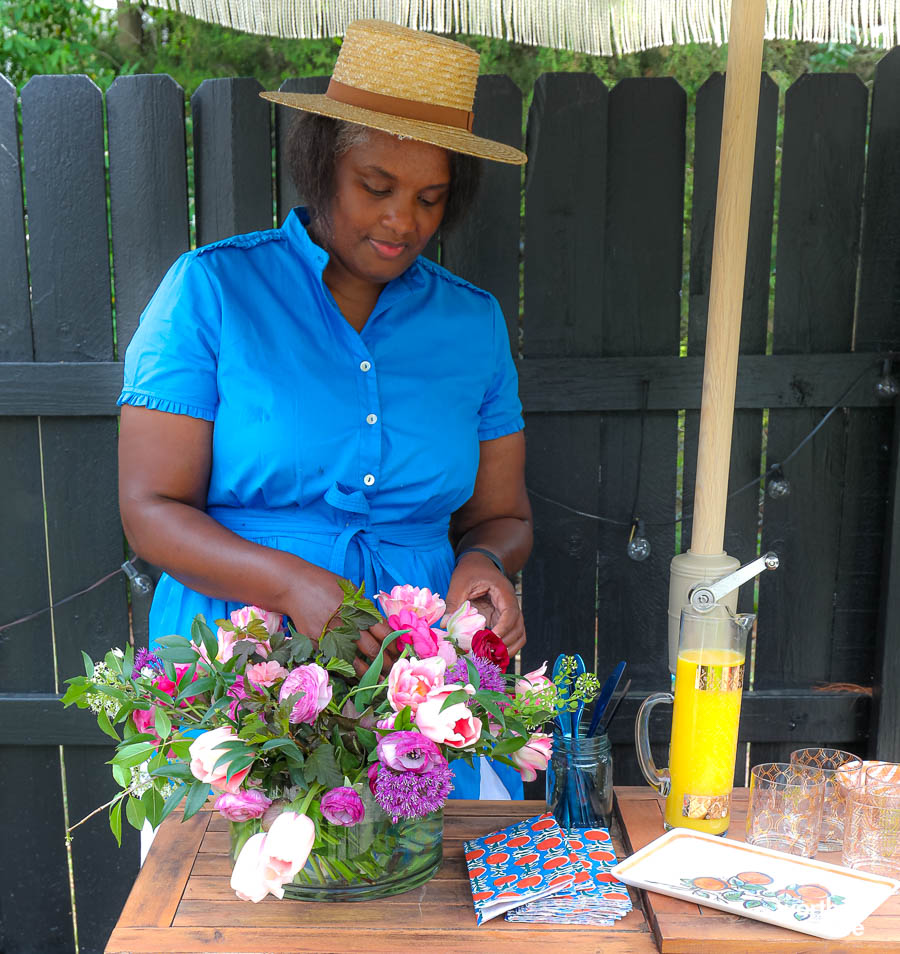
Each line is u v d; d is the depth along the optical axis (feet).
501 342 5.67
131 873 7.76
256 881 3.23
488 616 4.83
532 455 7.43
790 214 7.17
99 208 6.94
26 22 12.03
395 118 4.50
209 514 5.10
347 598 3.67
